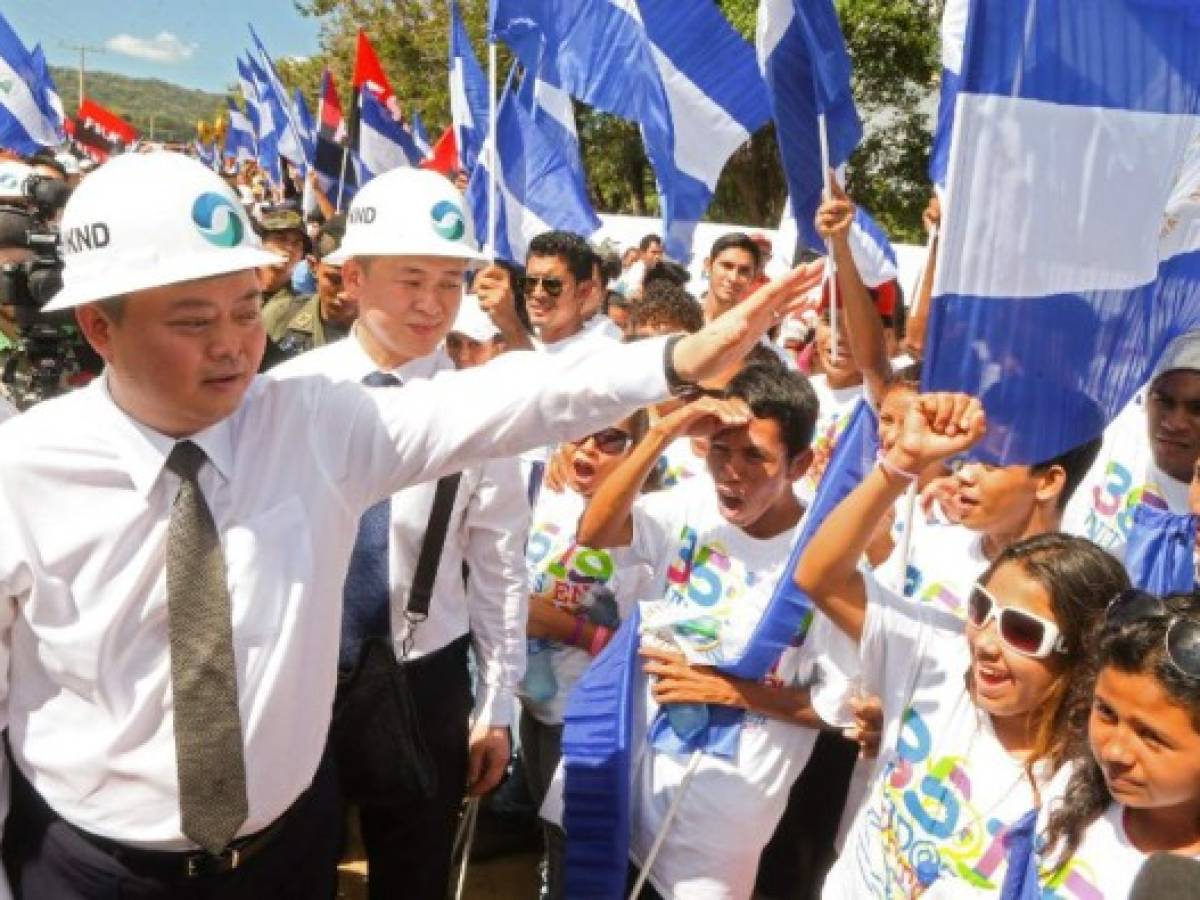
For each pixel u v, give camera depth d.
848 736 2.73
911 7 15.82
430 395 2.15
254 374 1.97
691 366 1.99
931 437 2.21
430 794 2.83
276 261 2.13
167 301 1.84
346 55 30.50
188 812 1.94
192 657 1.92
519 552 3.10
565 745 2.94
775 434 2.77
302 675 2.08
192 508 1.94
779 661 2.82
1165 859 1.10
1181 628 1.74
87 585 1.93
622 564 3.11
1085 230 2.47
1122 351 2.60
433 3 28.22
